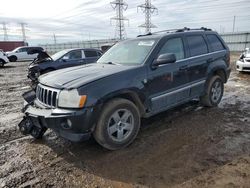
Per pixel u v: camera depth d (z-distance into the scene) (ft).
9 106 19.39
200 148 10.66
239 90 22.81
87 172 9.04
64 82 10.05
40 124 10.55
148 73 11.62
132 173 8.87
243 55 34.12
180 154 10.17
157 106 12.35
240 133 12.24
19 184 8.36
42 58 30.48
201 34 15.80
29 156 10.40
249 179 8.18
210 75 15.80
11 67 59.93
